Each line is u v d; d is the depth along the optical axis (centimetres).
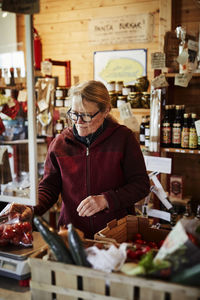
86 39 356
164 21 294
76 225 172
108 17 341
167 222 280
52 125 333
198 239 95
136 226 155
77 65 364
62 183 177
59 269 97
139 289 87
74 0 355
